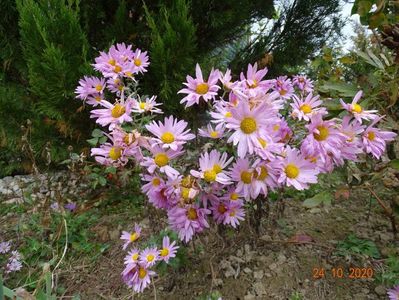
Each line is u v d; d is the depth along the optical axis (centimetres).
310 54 116
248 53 111
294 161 33
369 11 44
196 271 46
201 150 39
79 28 70
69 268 53
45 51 66
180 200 35
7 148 88
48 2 71
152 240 44
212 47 99
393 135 35
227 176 35
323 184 63
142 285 39
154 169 35
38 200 75
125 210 69
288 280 45
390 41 43
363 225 54
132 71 45
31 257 56
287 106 45
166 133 35
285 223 55
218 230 45
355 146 34
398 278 41
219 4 87
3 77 87
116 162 36
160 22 77
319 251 49
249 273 46
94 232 61
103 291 48
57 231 58
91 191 78
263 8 107
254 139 30
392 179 47
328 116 41
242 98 33
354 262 46
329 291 43
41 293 29
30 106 85
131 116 40
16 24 83
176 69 76
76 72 71
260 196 45
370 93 44
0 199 80
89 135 80
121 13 78
